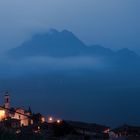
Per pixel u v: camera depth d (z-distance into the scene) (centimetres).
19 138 3588
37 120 8969
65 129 8281
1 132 3130
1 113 9488
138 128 11281
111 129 11388
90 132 10206
